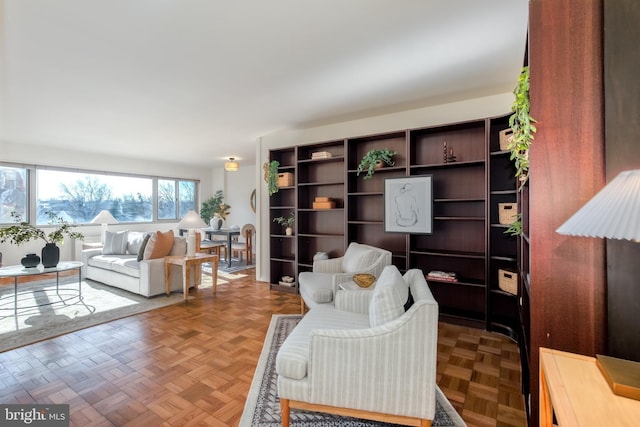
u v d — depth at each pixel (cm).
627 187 85
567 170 121
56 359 225
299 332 177
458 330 286
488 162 282
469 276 314
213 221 625
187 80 268
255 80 269
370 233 369
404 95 305
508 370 212
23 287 431
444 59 234
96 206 617
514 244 287
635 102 112
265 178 443
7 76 256
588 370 100
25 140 490
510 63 241
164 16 179
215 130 437
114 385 192
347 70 251
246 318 312
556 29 123
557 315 123
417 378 137
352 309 219
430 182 312
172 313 326
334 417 162
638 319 112
